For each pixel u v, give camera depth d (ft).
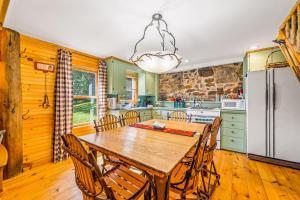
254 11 5.73
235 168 7.95
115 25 6.73
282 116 8.15
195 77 14.48
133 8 5.49
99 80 11.57
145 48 9.70
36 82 8.23
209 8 5.53
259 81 8.81
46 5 5.28
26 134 7.86
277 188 6.13
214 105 13.26
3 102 6.76
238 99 10.82
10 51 6.89
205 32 7.47
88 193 3.11
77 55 10.28
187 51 10.37
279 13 5.85
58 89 8.89
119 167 4.93
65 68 9.18
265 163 8.55
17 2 5.09
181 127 7.06
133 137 5.43
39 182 6.63
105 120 7.24
